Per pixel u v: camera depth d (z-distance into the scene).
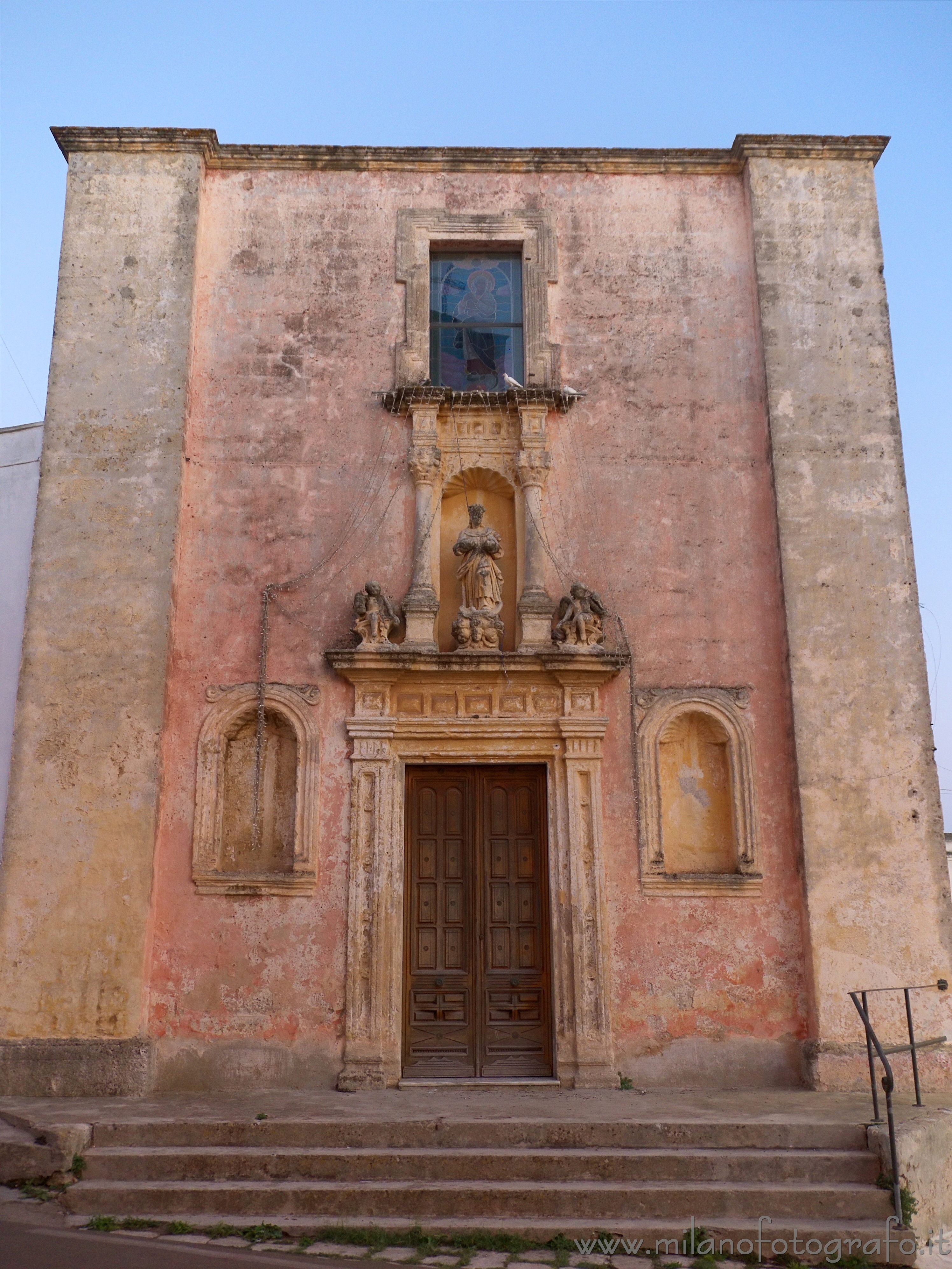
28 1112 9.76
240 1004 11.41
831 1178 8.80
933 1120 9.37
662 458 13.10
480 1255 7.93
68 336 12.82
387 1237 8.11
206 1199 8.55
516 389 12.97
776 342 13.12
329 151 13.77
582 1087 11.16
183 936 11.55
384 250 13.62
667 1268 7.78
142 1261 7.43
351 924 11.58
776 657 12.50
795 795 11.99
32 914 11.20
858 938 11.48
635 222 13.80
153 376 12.75
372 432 13.09
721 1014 11.58
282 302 13.41
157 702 11.78
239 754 12.35
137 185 13.36
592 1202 8.50
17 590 13.27
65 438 12.50
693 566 12.78
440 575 12.99
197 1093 11.00
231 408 13.05
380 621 12.22
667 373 13.35
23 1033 10.93
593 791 12.01
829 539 12.54
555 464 13.08
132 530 12.27
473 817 12.29
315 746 12.09
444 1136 9.23
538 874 12.16
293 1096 10.71
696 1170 8.84
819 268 13.38
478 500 13.42
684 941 11.73
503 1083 11.27
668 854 12.24
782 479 12.72
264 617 12.40
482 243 13.73
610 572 12.77
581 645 12.27
